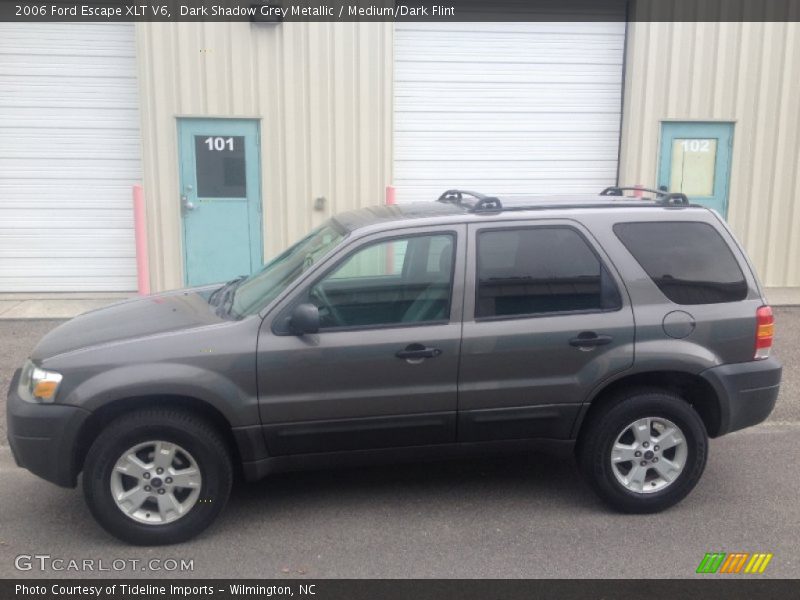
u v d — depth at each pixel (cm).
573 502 503
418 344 455
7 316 927
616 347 470
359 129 1020
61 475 437
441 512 489
